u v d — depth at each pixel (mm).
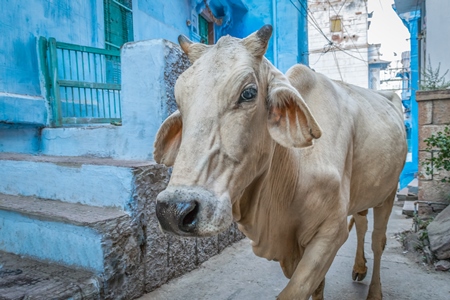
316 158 2039
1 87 4496
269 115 1621
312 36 22422
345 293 3215
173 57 3633
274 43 11102
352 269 3641
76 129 4195
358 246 3408
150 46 3520
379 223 3172
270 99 1600
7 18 4598
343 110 2438
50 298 2457
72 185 3412
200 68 1529
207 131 1403
